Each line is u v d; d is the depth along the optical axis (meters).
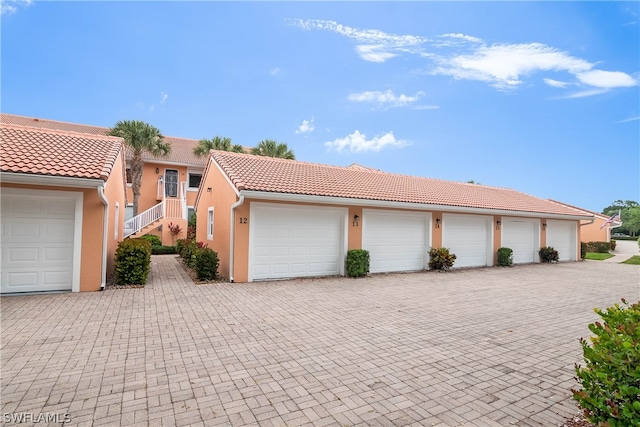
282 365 4.70
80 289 8.96
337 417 3.43
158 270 13.50
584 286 11.88
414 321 7.04
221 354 5.05
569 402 3.79
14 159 8.31
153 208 20.89
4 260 8.41
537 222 19.05
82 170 8.67
